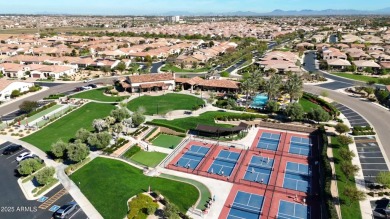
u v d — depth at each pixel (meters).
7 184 52.97
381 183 49.38
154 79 113.31
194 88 115.06
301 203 49.19
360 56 167.62
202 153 66.31
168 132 76.94
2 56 168.75
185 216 44.59
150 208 44.62
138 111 84.12
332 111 86.94
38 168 56.25
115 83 123.19
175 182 54.44
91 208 46.91
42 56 165.62
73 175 55.75
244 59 173.12
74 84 123.44
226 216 45.91
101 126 71.50
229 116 84.38
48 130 76.88
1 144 68.50
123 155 63.56
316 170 59.38
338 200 48.31
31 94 109.06
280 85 95.62
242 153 66.31
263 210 47.41
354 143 69.00
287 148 68.75
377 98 99.25
